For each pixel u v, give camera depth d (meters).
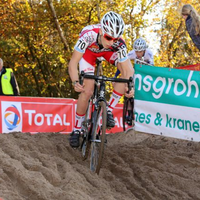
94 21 21.80
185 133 6.19
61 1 21.17
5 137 5.15
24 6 21.53
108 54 5.15
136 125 6.49
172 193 4.73
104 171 5.03
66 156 5.44
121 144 6.97
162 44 26.70
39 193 3.61
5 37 22.64
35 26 21.52
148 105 6.42
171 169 5.43
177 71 6.23
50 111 8.42
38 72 27.67
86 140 4.91
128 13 22.55
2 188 3.53
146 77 6.42
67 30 22.17
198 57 25.38
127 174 5.09
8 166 3.94
